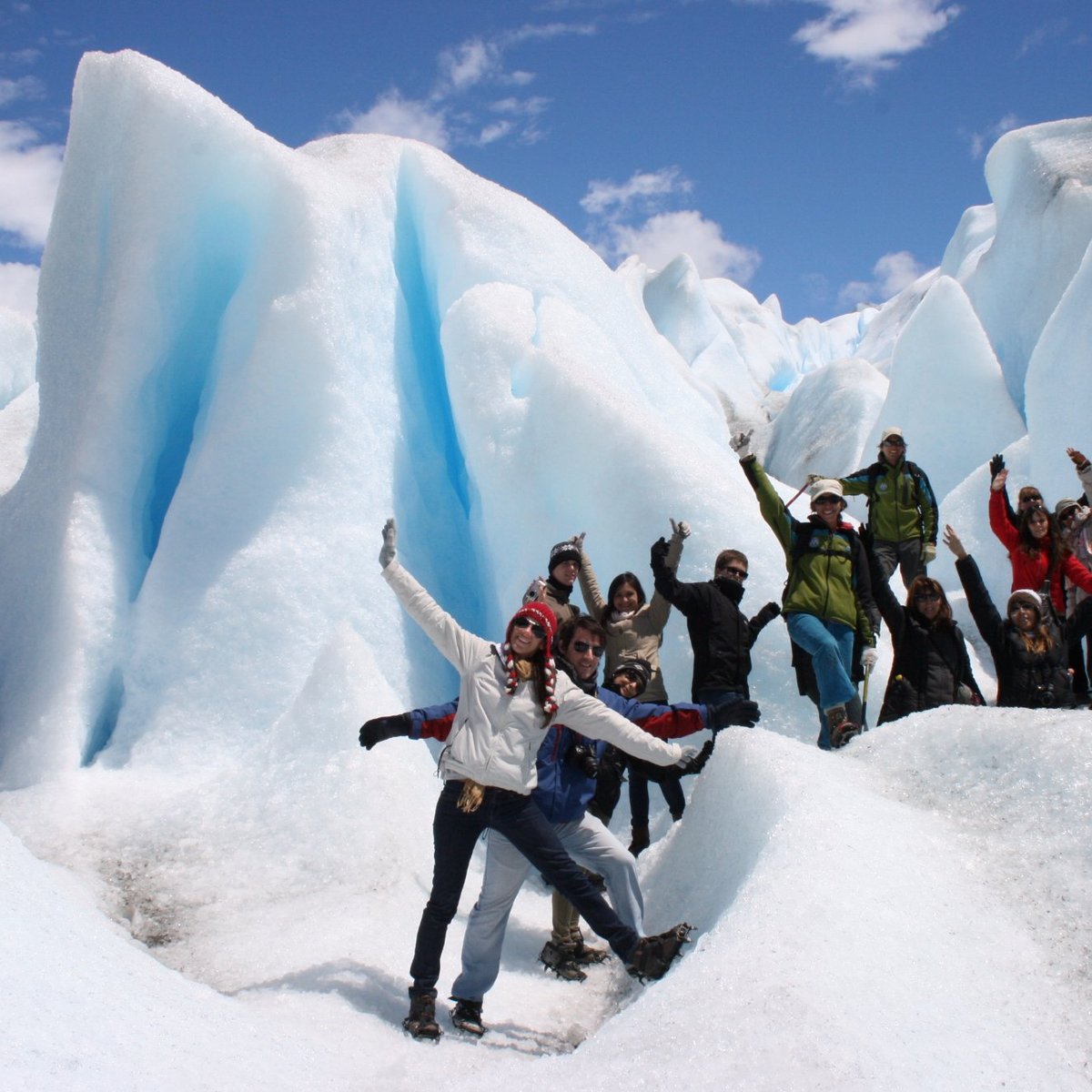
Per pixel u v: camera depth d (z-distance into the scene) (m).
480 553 6.79
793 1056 2.21
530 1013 3.51
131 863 4.47
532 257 7.62
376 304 6.85
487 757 3.15
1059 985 2.71
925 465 14.38
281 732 5.05
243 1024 2.85
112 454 6.01
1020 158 17.30
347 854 4.42
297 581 5.84
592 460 6.07
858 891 2.82
